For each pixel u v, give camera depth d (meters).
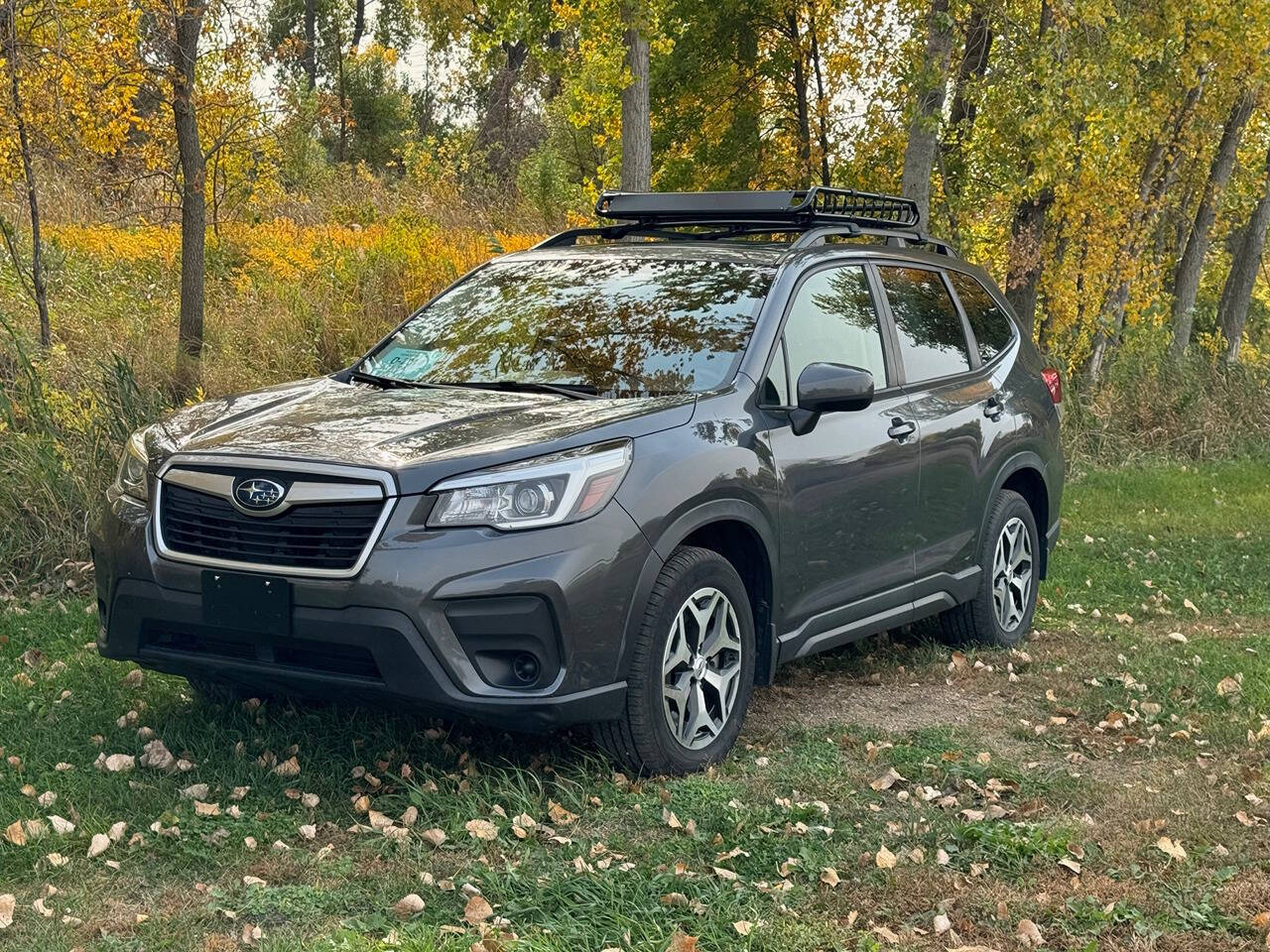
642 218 6.28
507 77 32.31
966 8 12.67
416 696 4.05
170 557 4.28
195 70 11.48
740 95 18.31
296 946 3.28
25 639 6.23
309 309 12.09
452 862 3.85
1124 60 13.55
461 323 5.49
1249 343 34.75
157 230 14.45
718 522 4.70
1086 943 3.46
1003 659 6.50
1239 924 3.56
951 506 6.07
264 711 5.04
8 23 9.69
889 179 17.41
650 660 4.39
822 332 5.41
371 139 31.48
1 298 11.71
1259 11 15.21
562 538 4.14
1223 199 22.95
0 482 7.45
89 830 3.94
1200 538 10.34
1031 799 4.52
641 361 5.01
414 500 4.07
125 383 7.99
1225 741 5.22
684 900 3.61
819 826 4.17
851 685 6.00
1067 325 18.23
